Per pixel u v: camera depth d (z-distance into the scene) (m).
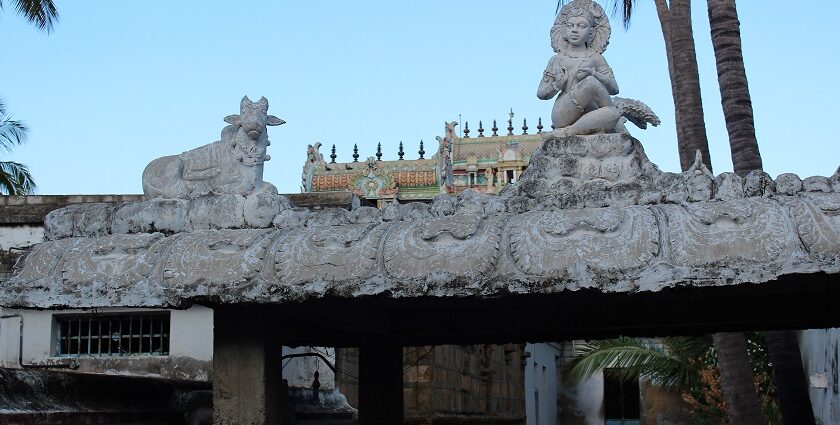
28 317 11.35
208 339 11.19
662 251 5.27
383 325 8.98
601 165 5.77
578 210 5.59
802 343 19.83
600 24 6.28
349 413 13.57
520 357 27.50
